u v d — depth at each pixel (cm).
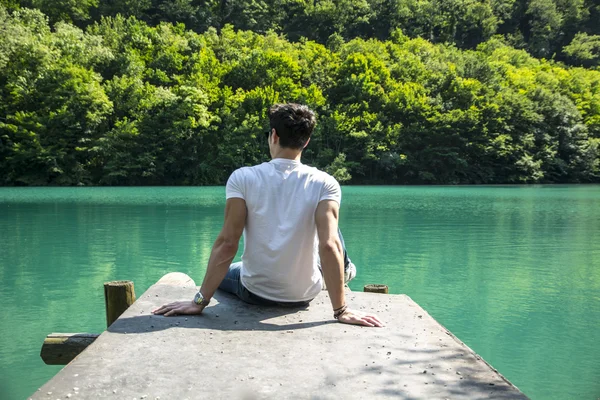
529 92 5316
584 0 9606
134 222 1298
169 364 173
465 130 4534
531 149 4884
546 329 489
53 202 2006
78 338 254
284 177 231
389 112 4688
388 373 169
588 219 1453
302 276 239
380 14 8269
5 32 4041
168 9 6862
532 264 799
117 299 300
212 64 4831
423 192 3034
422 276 710
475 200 2292
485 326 498
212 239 1009
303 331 214
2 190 3020
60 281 662
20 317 510
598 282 679
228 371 168
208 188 3416
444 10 8856
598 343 451
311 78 4975
